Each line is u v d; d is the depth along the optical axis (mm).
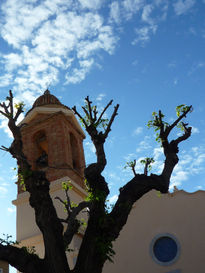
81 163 32531
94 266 13117
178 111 16719
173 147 16234
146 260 22562
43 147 33688
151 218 23562
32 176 14242
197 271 21203
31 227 27797
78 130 34688
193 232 22250
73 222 15758
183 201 23312
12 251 13383
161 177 15195
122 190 14688
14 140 15391
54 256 13000
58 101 35594
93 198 14070
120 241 23578
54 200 28281
